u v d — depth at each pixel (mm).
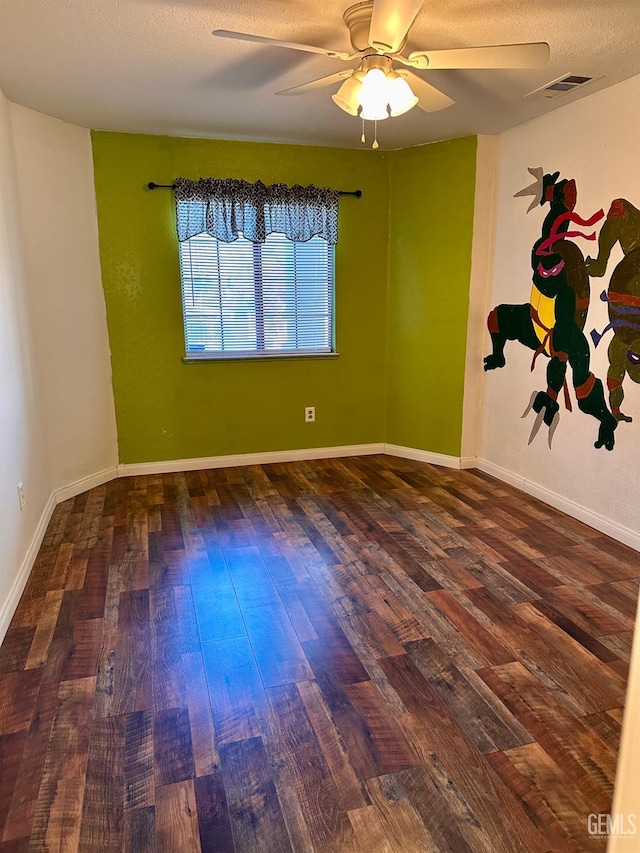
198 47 2379
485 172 3771
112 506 3555
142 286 3922
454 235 3939
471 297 3965
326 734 1706
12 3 2002
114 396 4020
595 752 1630
